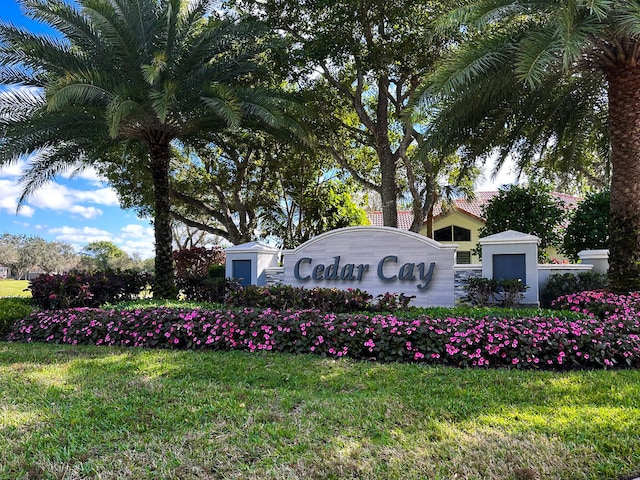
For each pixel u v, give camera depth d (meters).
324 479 3.00
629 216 8.85
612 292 8.90
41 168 12.39
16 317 8.73
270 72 14.11
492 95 10.01
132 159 17.09
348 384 5.09
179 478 3.02
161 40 11.20
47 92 9.25
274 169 19.22
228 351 6.89
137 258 55.72
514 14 8.68
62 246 50.62
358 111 15.89
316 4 13.28
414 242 10.89
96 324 7.91
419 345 6.20
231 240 20.38
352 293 8.22
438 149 11.58
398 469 3.09
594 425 3.74
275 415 4.11
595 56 9.07
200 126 12.64
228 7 14.50
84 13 10.15
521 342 5.92
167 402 4.49
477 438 3.54
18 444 3.54
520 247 10.24
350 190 21.56
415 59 13.32
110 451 3.42
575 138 12.52
